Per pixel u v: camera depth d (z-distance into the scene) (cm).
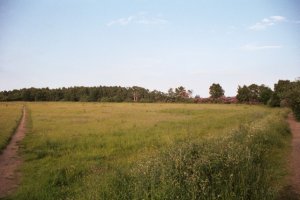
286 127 2512
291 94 4038
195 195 762
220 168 927
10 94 14312
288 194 998
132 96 13588
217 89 11775
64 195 1034
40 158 1614
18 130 2758
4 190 1106
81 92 14288
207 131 2525
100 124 3139
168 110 5709
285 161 1437
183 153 1050
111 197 832
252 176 921
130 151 1741
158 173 877
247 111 5169
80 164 1421
